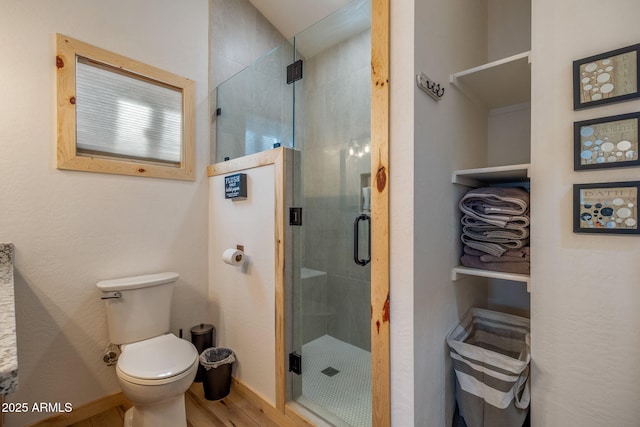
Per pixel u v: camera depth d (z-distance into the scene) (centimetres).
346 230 200
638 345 98
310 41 198
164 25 208
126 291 171
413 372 104
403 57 106
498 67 124
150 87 203
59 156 164
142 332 175
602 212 102
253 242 188
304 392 174
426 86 108
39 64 160
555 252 112
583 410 107
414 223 104
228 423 165
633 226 97
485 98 160
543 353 115
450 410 133
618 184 99
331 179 204
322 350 203
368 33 181
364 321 194
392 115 109
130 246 192
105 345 179
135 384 132
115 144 188
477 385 118
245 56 259
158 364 143
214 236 226
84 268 174
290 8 256
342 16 176
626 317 100
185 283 218
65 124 166
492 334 152
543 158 114
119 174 188
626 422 100
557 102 111
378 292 112
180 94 218
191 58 223
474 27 161
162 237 207
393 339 110
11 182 152
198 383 203
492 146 175
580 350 108
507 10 173
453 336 134
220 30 240
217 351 204
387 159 109
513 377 109
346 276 200
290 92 201
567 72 109
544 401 115
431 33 115
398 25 107
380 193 111
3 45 150
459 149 142
